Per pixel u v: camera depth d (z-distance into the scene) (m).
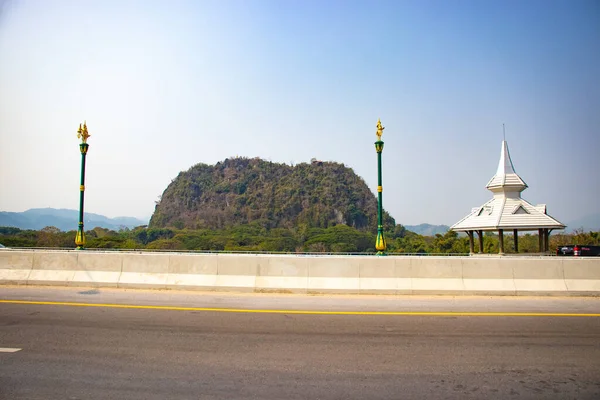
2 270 15.50
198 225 187.62
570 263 13.80
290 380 6.52
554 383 6.48
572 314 11.05
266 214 191.88
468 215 27.91
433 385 6.37
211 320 10.23
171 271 14.64
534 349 8.12
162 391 6.09
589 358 7.62
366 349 8.05
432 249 79.25
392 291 13.61
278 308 11.60
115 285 14.66
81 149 19.95
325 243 145.75
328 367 7.09
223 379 6.55
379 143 17.58
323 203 193.12
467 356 7.69
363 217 191.75
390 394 6.03
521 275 13.74
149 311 11.19
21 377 6.60
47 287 14.80
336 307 11.77
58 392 6.04
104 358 7.50
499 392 6.13
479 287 13.57
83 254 15.31
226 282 14.17
